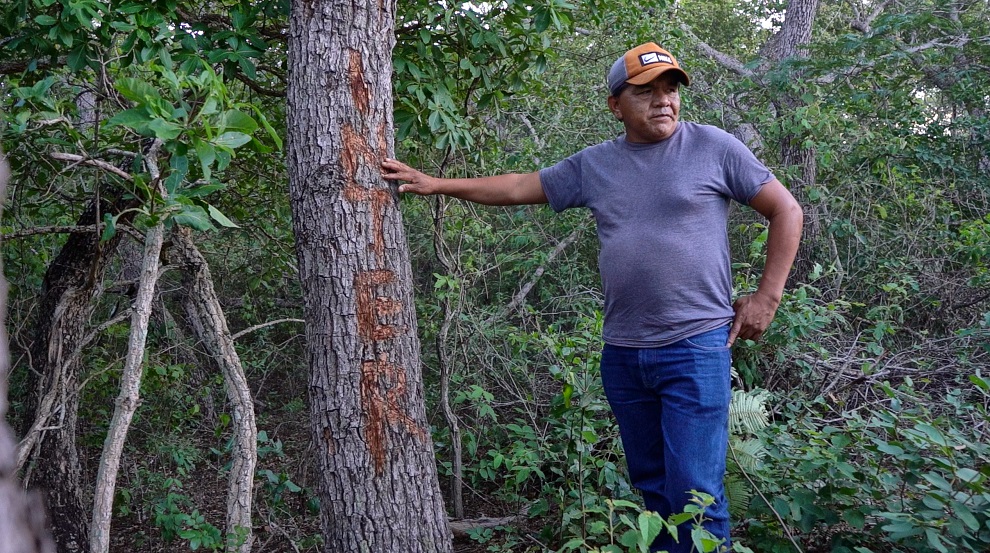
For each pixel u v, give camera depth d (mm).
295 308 6246
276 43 3904
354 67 2504
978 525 2344
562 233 6477
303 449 5059
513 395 4695
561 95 6047
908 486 2863
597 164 2809
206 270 3010
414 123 3584
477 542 3859
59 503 3795
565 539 3277
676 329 2613
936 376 4309
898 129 7078
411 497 2539
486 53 3738
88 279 3422
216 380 5152
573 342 3428
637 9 6016
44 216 4445
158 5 3119
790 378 4289
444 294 4164
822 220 6258
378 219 2537
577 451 3428
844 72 7438
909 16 7426
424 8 3424
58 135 3201
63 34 3062
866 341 4762
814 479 2957
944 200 6293
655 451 2812
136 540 4480
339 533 2520
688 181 2615
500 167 5414
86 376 4445
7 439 747
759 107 7109
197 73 3076
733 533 3180
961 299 5344
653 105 2645
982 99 7703
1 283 758
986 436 3025
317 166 2488
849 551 2748
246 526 2904
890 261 5512
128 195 3250
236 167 4227
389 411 2516
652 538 2098
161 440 4863
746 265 3980
